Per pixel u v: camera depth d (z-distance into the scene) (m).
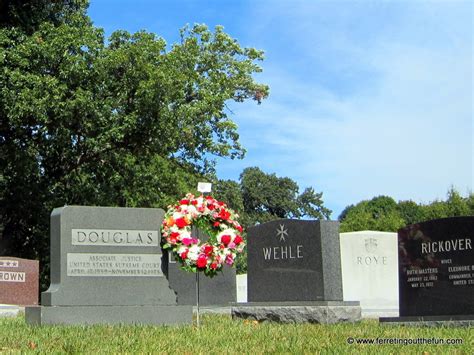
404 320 12.91
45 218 31.61
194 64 37.94
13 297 22.05
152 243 13.36
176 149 35.09
